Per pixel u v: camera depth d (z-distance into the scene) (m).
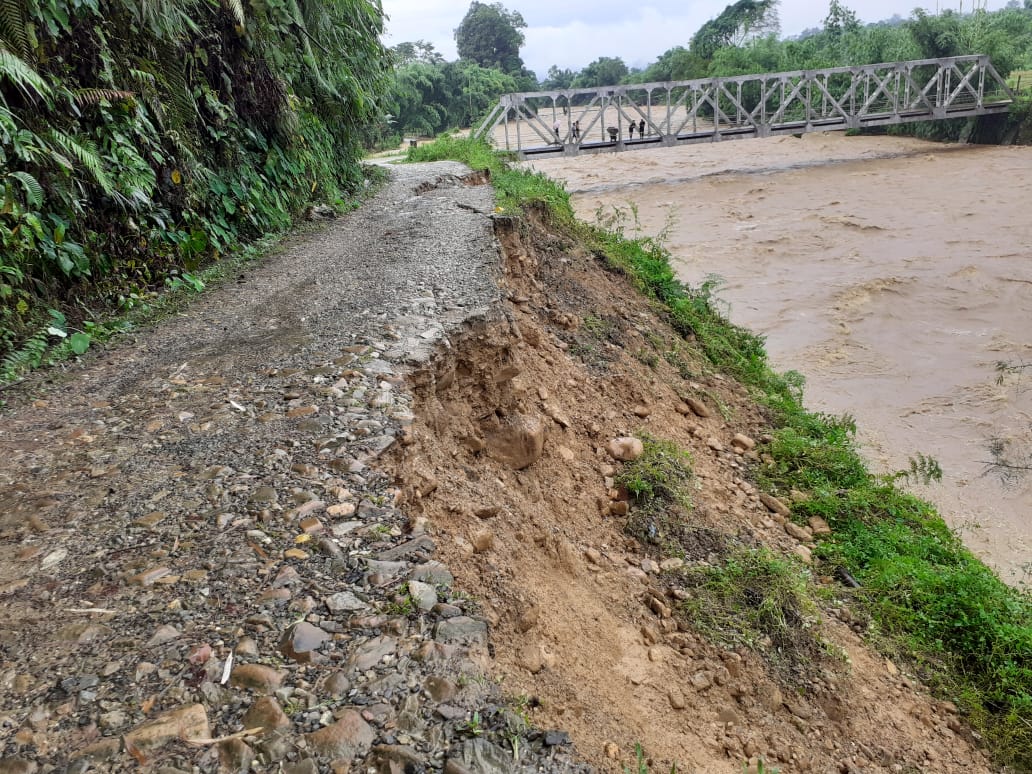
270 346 4.56
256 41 8.09
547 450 5.09
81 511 2.81
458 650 2.15
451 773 1.73
